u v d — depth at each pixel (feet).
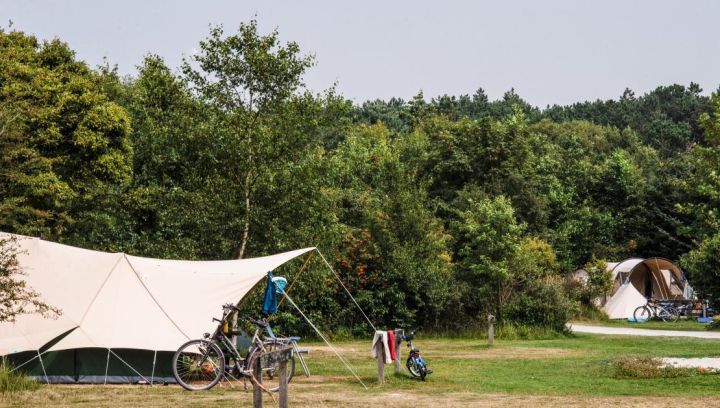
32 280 51.06
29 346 48.14
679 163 170.91
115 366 49.62
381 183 128.67
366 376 53.26
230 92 72.49
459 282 106.52
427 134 219.20
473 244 108.27
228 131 70.03
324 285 75.15
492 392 44.57
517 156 166.50
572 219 163.53
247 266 54.90
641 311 128.06
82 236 88.02
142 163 96.17
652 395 42.57
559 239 155.53
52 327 49.16
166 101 78.48
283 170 71.00
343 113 74.54
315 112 72.69
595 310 127.65
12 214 75.20
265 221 70.85
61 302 50.57
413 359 51.42
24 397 41.47
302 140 73.05
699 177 152.15
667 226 159.74
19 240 52.01
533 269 106.22
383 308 99.19
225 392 44.42
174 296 51.98
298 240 71.26
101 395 43.09
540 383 48.60
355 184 131.64
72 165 86.48
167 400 41.01
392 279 100.83
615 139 288.51
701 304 124.77
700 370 51.65
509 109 402.31
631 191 166.09
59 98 84.69
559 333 95.55
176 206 72.13
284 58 72.38
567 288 127.65
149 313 50.88
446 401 40.63
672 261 151.53
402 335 54.03
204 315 51.31
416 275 101.04
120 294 51.57
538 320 96.94
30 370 48.88
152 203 86.02
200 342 46.44
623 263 137.08
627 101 434.30
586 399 41.09
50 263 52.37
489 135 166.30
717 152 131.64
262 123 72.69
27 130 80.33
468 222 110.32
